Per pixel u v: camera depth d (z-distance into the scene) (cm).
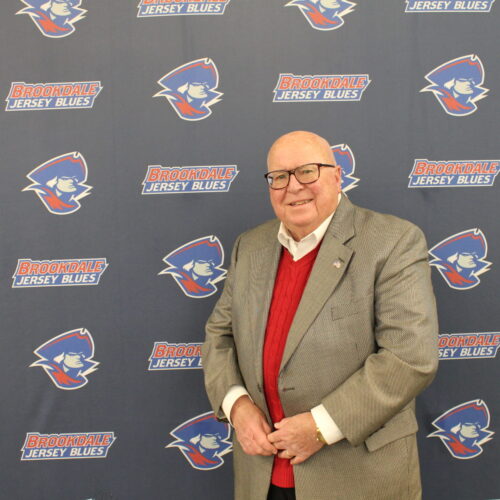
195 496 191
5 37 179
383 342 126
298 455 127
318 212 134
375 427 122
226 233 184
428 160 183
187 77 180
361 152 182
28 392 187
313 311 129
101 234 184
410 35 180
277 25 179
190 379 188
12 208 183
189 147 182
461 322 186
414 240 131
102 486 190
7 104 180
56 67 180
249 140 182
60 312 185
